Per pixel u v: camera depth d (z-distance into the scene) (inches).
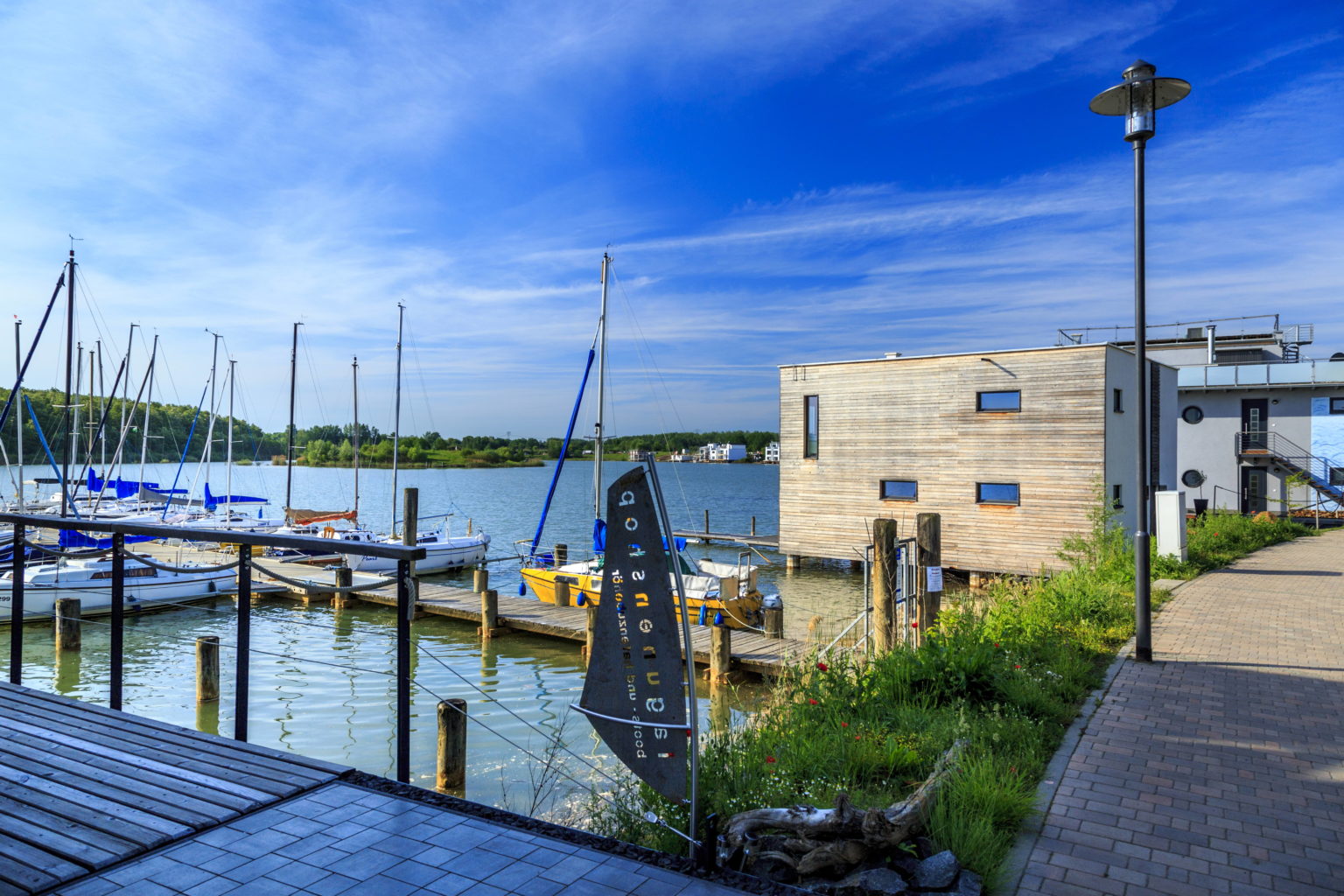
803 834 169.6
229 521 1283.2
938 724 250.2
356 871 127.6
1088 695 291.9
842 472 973.2
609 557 146.6
